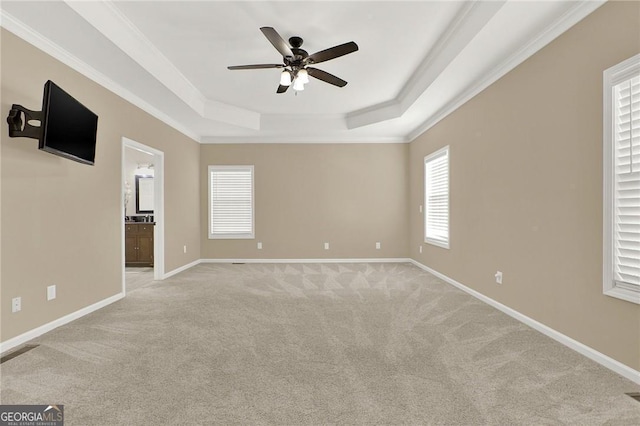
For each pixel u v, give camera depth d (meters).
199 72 4.55
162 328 3.17
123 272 4.32
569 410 1.85
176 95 4.55
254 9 3.11
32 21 2.76
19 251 2.80
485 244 4.07
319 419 1.77
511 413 1.82
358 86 5.09
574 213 2.68
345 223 7.25
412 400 1.95
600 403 1.91
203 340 2.88
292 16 3.23
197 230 7.02
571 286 2.71
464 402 1.93
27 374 2.26
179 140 6.12
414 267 6.58
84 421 1.74
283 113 6.50
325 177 7.24
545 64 3.00
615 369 2.29
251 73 4.58
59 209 3.24
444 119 5.29
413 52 4.01
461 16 3.22
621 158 2.32
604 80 2.38
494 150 3.85
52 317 3.15
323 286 4.95
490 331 3.08
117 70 3.74
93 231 3.74
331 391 2.05
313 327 3.20
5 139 2.68
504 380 2.18
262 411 1.84
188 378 2.21
